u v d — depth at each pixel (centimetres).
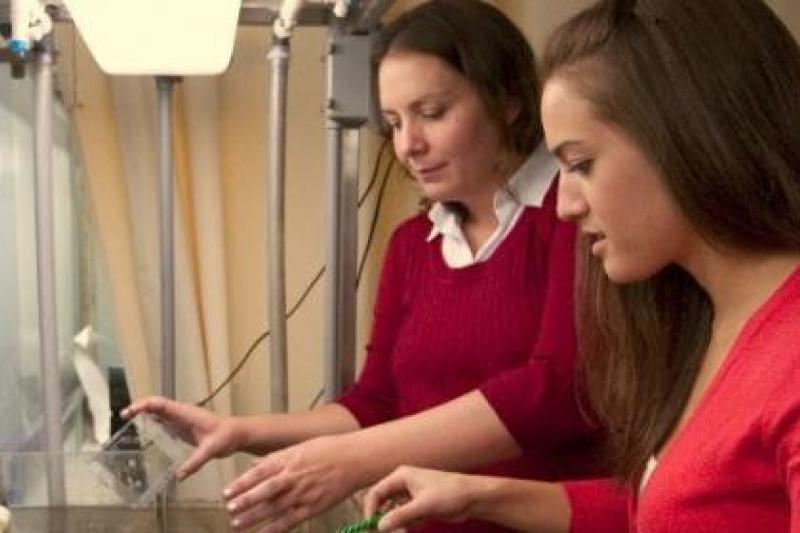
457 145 100
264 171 164
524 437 93
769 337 57
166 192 148
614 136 59
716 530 57
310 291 170
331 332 139
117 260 160
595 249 65
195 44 118
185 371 162
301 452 90
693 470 59
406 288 115
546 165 102
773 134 56
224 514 106
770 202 57
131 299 161
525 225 102
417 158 102
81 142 158
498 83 99
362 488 91
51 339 138
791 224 58
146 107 157
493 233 105
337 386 140
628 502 79
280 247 141
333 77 129
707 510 57
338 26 129
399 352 111
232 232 165
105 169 158
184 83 157
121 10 107
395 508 81
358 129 134
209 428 110
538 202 102
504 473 102
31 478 111
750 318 60
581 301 82
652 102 57
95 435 155
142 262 160
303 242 168
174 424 111
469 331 103
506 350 101
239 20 128
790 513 53
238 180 164
